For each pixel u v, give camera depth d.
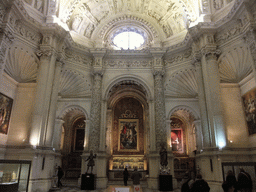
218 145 11.54
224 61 13.64
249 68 13.02
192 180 6.43
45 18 14.13
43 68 12.94
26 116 13.50
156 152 14.72
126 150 21.45
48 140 12.42
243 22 11.45
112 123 22.30
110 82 16.80
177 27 17.25
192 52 15.02
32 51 13.07
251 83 12.97
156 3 17.42
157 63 16.55
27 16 12.36
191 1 15.30
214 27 13.17
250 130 12.95
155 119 15.59
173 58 16.69
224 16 13.37
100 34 17.80
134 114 22.80
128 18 18.06
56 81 13.67
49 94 12.85
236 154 11.16
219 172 11.02
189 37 14.75
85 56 17.08
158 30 17.91
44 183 11.44
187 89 16.94
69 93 17.16
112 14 18.34
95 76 16.52
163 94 16.11
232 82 14.42
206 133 12.44
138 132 22.11
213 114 12.06
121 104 23.17
